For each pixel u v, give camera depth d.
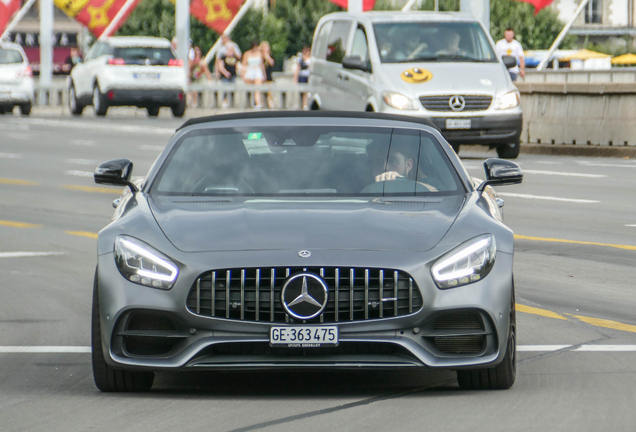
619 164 54.16
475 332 15.74
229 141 19.70
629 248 30.75
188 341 15.66
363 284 15.59
